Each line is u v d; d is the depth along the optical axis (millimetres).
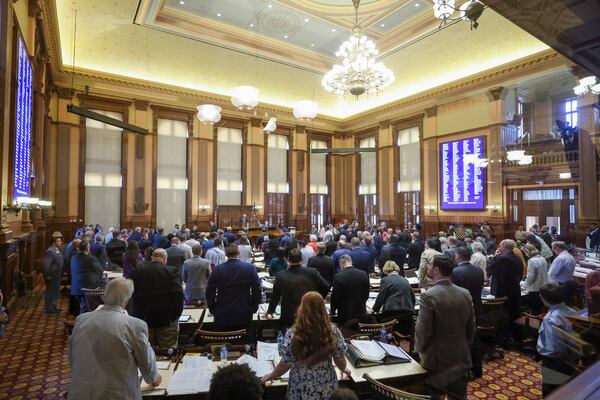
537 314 4750
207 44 13898
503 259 4738
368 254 5793
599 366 1521
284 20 12469
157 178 14734
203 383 2396
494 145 6703
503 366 4230
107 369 2012
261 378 2270
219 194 16109
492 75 9141
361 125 18344
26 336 5387
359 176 18531
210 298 3691
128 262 5652
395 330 4043
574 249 3885
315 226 18859
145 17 11969
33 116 8812
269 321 4074
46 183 11414
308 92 17672
